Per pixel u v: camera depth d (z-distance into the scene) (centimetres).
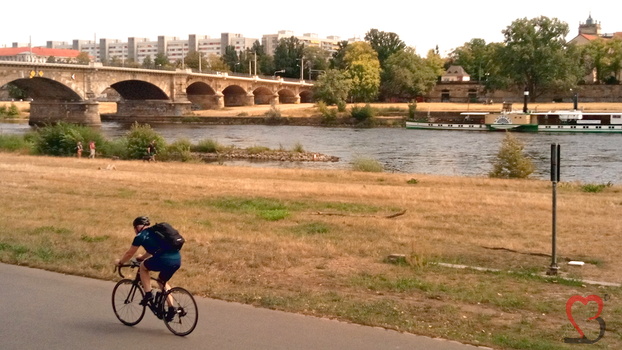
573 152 7144
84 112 11525
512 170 4400
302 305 1217
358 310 1195
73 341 1019
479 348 1006
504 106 11825
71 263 1512
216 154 6919
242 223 2217
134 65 13775
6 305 1198
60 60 13212
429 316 1184
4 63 9688
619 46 16212
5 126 11156
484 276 1527
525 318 1191
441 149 7725
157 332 1067
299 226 2175
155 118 13850
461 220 2355
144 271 1061
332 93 15400
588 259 1736
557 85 14862
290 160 6581
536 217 2433
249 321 1126
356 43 17325
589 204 2769
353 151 7531
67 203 2581
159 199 2808
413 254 1656
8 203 2531
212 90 15175
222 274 1491
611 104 14500
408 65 16975
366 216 2425
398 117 13050
